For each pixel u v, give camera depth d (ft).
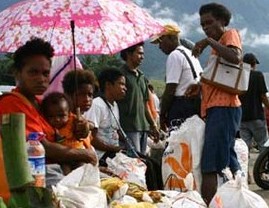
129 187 16.62
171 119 26.71
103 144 21.89
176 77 26.30
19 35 18.75
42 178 14.33
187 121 23.30
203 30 23.34
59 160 16.76
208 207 17.74
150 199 16.19
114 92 23.77
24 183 12.24
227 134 22.63
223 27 23.12
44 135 16.51
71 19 18.53
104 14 18.97
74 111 19.66
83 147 18.38
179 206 16.19
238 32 23.17
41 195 12.16
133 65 27.02
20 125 12.34
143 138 27.84
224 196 18.20
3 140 12.32
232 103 22.81
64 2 18.85
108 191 15.94
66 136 17.57
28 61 16.46
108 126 23.20
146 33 19.90
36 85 16.51
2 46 18.79
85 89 19.98
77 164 17.07
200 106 24.82
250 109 37.40
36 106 17.15
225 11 23.07
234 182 18.47
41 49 16.58
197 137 22.80
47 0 19.04
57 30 19.52
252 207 17.88
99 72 24.43
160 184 23.32
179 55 26.37
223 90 22.74
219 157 22.50
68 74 20.13
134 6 20.56
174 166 23.02
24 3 19.52
